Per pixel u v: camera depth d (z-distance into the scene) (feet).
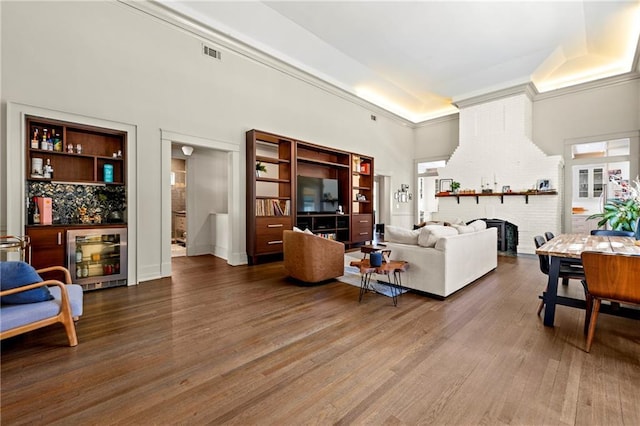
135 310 9.09
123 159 11.95
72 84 10.73
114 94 11.68
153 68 12.77
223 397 5.00
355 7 13.55
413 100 25.18
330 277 12.50
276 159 17.12
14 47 9.66
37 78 10.04
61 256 10.18
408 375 5.67
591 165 19.99
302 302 9.96
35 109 9.91
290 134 18.53
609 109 19.27
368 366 5.99
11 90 9.60
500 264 16.53
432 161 28.48
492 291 11.24
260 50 16.21
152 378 5.54
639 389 5.18
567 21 14.61
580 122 20.31
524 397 5.00
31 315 6.18
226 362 6.12
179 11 13.03
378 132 25.58
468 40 16.24
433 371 5.80
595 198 19.80
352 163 21.72
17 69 9.70
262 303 9.84
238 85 15.88
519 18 14.34
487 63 18.72
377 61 18.54
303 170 19.76
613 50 17.38
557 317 8.64
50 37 10.30
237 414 4.59
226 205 20.83
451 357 6.34
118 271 11.73
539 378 5.55
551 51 17.34
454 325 8.05
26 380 5.43
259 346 6.83
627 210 14.42
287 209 17.47
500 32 15.48
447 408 4.74
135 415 4.56
